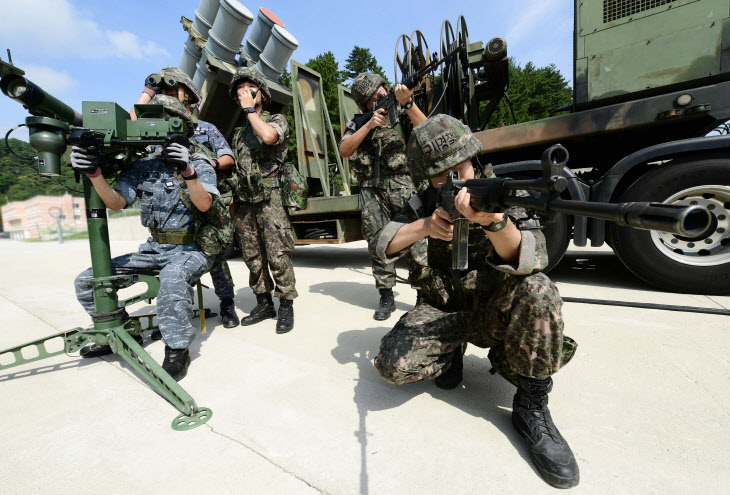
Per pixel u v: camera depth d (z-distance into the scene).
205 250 2.36
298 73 5.74
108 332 2.11
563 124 3.47
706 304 2.92
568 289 3.58
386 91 3.22
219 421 1.62
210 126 2.97
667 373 1.90
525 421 1.37
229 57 5.16
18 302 3.92
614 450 1.35
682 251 3.21
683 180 3.08
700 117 3.02
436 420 1.57
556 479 1.18
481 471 1.26
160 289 2.08
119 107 1.96
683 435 1.42
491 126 24.89
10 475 1.30
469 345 2.42
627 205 0.80
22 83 1.69
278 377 2.03
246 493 1.20
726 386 1.75
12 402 1.82
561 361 1.44
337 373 2.05
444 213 1.36
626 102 3.24
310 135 5.84
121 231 16.98
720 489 1.15
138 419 1.65
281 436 1.49
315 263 6.22
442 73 4.16
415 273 1.76
